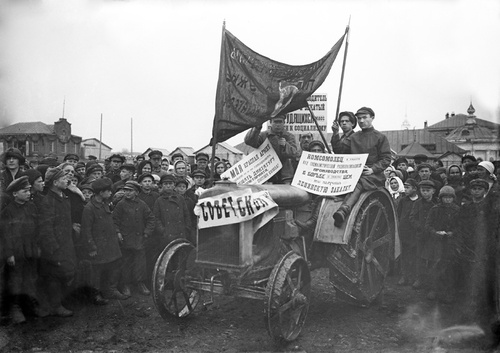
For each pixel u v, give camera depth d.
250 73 4.98
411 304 5.34
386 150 5.20
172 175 6.14
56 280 4.88
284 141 5.39
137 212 5.71
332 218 4.87
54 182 4.92
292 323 4.17
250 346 4.08
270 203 4.16
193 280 4.56
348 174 4.91
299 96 5.24
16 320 4.48
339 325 4.64
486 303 4.66
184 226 6.01
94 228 5.31
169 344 4.11
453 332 4.39
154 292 4.35
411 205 6.36
